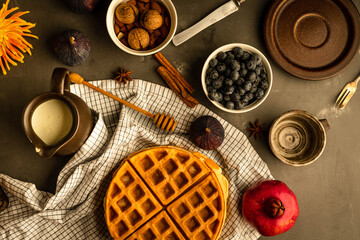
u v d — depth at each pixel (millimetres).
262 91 565
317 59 620
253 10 622
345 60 618
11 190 557
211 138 553
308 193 634
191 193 540
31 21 591
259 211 548
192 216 537
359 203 646
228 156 600
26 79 590
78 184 570
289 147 621
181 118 603
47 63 592
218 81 549
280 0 597
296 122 621
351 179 645
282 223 549
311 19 617
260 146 623
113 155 568
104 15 601
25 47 543
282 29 613
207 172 542
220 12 604
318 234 635
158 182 542
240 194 603
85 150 554
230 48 570
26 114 474
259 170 599
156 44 579
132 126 564
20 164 584
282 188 556
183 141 596
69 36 549
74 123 492
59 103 509
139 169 540
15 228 554
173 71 597
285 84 632
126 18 542
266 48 618
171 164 558
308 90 636
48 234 566
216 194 540
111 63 601
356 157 646
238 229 590
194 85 612
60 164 590
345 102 634
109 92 590
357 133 646
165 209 542
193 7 614
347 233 642
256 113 625
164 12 569
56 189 563
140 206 538
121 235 531
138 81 590
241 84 548
